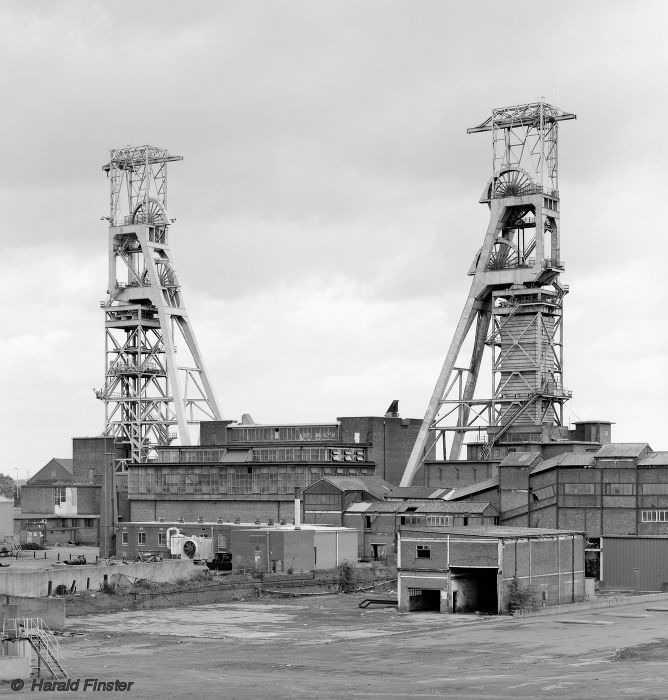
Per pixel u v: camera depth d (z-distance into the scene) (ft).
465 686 358.23
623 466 619.67
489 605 536.01
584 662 395.34
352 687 357.61
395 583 600.39
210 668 391.45
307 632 464.24
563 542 538.06
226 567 635.66
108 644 438.81
